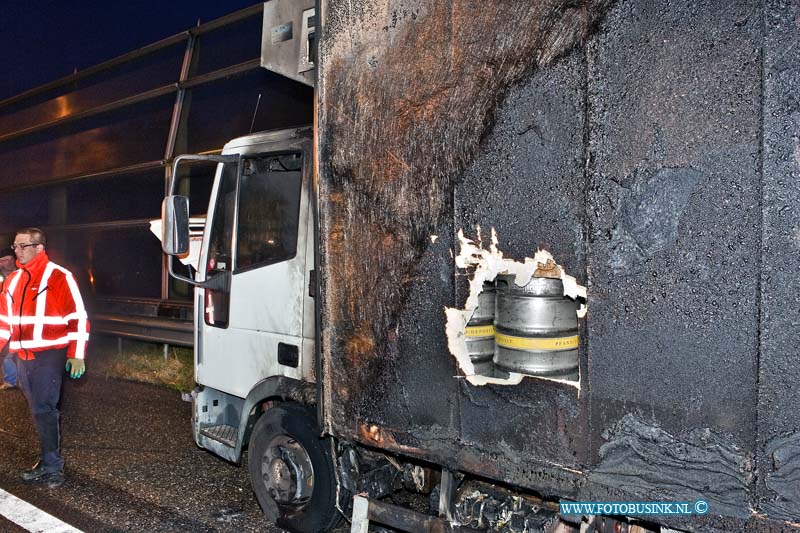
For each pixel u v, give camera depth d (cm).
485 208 254
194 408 446
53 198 1130
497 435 258
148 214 968
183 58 956
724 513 203
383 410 297
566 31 229
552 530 277
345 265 310
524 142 241
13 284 480
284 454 375
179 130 928
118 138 1043
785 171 188
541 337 262
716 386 203
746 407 197
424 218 276
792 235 188
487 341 282
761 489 196
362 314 304
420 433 284
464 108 259
